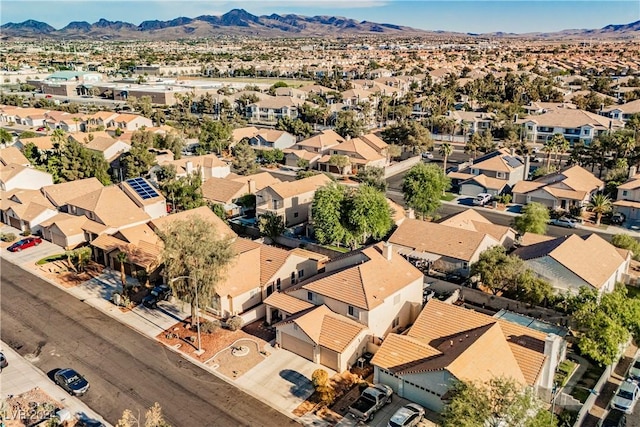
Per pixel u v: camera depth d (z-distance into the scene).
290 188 80.50
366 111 163.50
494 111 159.50
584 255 56.88
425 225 66.50
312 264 59.88
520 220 72.12
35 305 55.25
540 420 32.31
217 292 51.00
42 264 65.56
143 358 45.97
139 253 61.56
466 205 90.75
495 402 32.66
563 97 180.38
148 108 169.62
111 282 60.81
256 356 46.25
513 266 53.56
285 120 142.12
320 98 185.62
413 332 45.09
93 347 47.59
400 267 51.81
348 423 38.25
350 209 68.56
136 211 75.12
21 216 76.25
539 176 100.56
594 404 40.16
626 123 133.25
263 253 58.22
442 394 38.22
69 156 94.69
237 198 85.81
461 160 121.88
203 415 39.00
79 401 40.38
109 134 139.25
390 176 110.25
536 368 39.44
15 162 99.94
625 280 60.25
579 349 46.12
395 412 39.28
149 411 35.66
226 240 50.41
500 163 96.69
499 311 50.28
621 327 42.88
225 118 155.25
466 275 60.34
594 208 79.38
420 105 172.88
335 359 43.91
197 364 45.16
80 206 74.56
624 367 45.03
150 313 53.72
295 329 45.72
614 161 96.44
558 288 55.28
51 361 45.44
